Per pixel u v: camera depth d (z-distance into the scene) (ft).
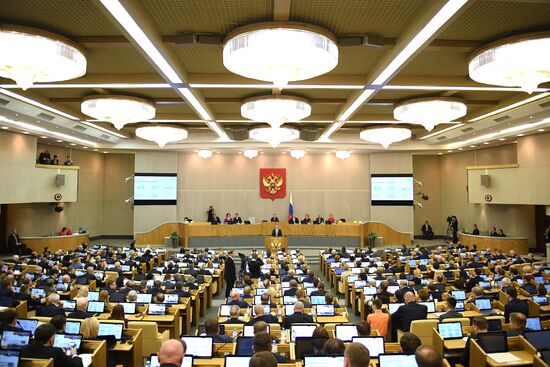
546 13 25.64
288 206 92.17
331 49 27.12
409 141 83.41
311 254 77.00
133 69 37.47
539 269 46.68
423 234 95.30
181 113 59.57
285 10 24.82
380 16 26.22
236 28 27.02
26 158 65.98
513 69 28.63
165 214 87.25
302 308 26.68
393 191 88.84
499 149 81.05
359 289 40.40
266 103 43.06
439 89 41.24
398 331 27.30
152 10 25.29
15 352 16.62
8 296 33.42
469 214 89.45
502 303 36.06
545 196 64.44
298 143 81.35
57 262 50.42
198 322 38.70
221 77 38.55
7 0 24.07
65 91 46.37
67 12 25.57
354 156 92.58
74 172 74.49
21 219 76.79
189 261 52.47
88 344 20.53
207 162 91.91
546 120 56.85
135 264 50.44
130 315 30.37
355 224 81.25
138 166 86.69
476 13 25.63
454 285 41.47
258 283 42.19
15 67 27.27
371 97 44.57
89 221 91.61
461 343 23.45
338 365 15.66
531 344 21.44
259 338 14.74
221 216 91.30
